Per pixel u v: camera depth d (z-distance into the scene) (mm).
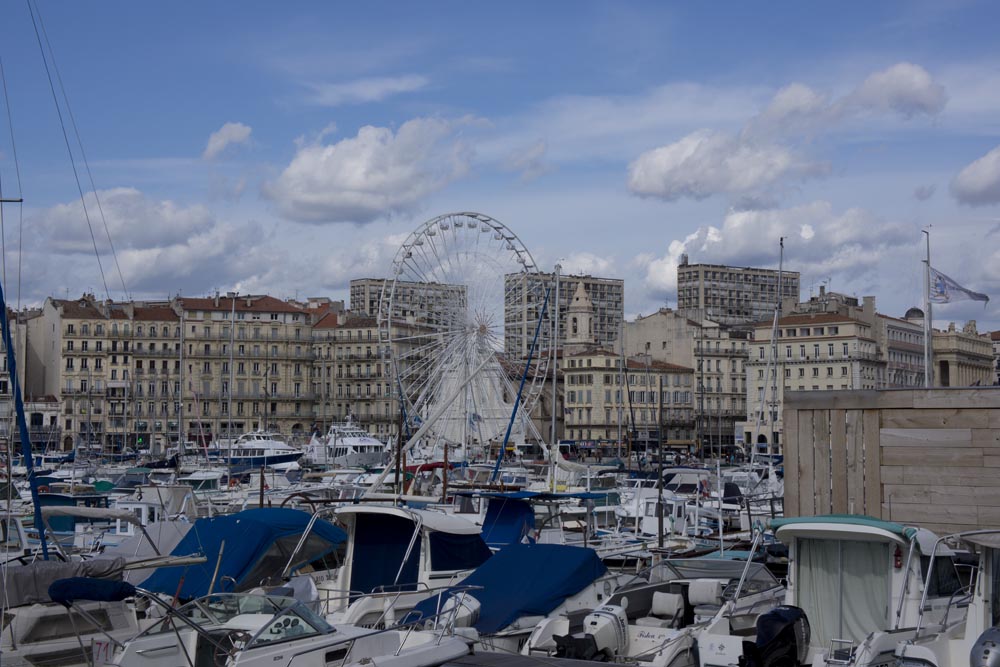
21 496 53562
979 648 17156
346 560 27531
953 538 19969
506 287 63375
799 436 28469
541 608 23828
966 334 163250
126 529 45781
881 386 164625
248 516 28234
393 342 62406
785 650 19578
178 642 20438
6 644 20391
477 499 41469
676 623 23172
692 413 174625
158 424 170375
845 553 20531
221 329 176500
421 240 62625
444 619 22328
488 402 62000
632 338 186875
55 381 171000
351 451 109062
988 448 26250
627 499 57406
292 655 19516
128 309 175750
